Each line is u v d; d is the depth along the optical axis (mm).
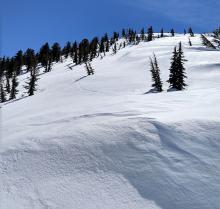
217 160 8828
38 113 23250
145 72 56625
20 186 9000
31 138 12109
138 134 10500
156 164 8914
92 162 9562
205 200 7504
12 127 17109
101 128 11531
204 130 10258
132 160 9258
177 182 8156
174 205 7469
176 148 9562
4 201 8375
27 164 10133
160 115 12484
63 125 13719
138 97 23078
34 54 112312
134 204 7629
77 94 42250
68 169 9461
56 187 8695
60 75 74250
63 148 10648
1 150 11508
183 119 11180
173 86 39125
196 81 42656
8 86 72750
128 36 152750
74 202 7988
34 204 8117
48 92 52594
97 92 42000
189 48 78312
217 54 61438
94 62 93188
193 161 8891
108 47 127938
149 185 8188
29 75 90438
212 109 12836
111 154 9750
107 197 7996
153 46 96375
